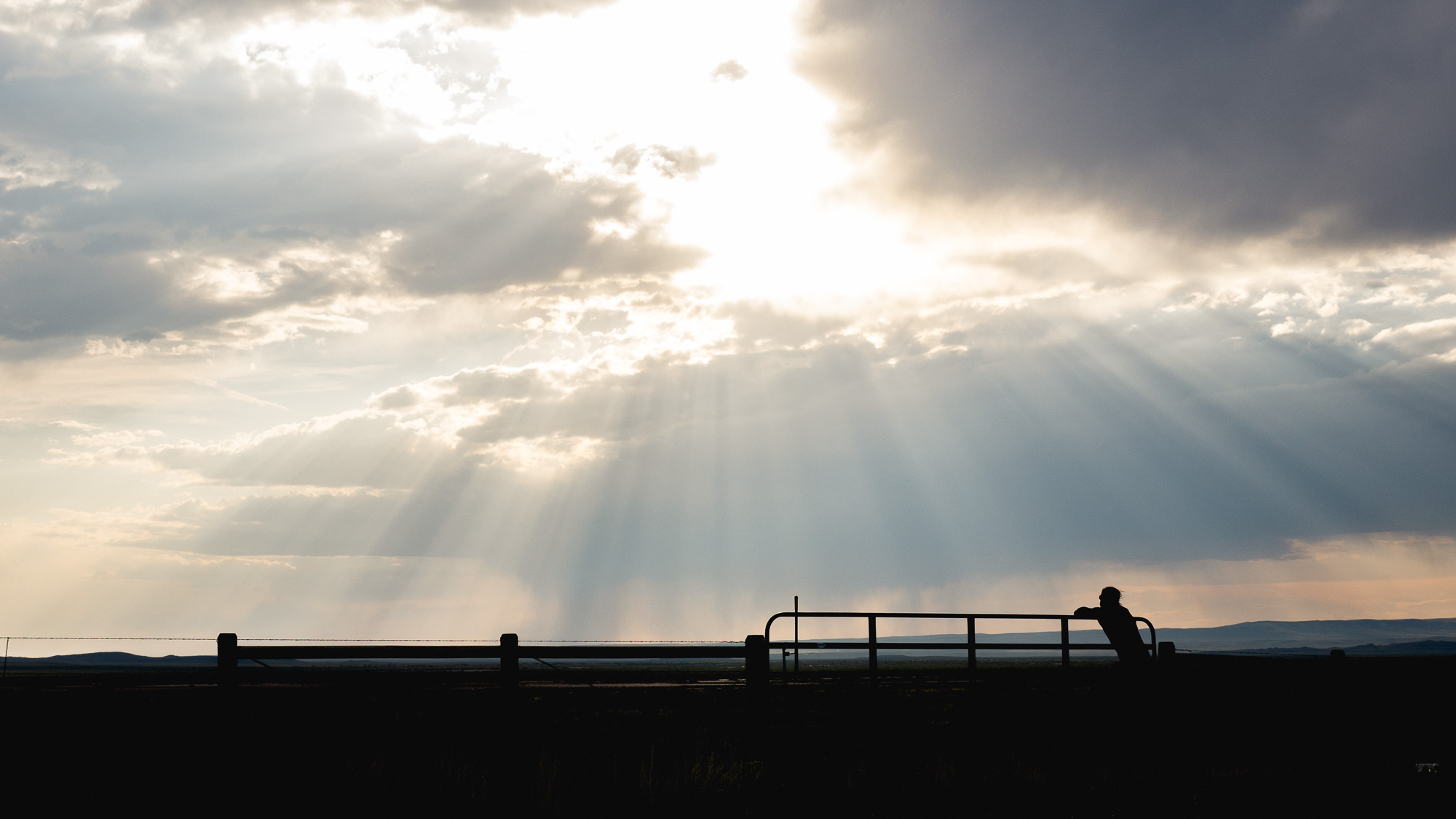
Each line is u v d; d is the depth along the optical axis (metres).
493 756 11.21
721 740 13.66
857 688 13.69
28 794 9.99
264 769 10.71
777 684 13.25
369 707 11.85
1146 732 13.59
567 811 10.22
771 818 10.34
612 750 12.95
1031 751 13.43
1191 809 10.65
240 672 10.52
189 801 10.02
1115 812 10.50
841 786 11.61
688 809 10.48
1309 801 11.00
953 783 11.77
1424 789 11.45
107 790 10.19
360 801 10.12
